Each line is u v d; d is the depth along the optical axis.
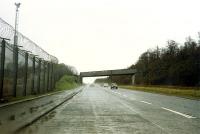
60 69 87.06
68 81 105.56
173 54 106.44
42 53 40.72
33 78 34.94
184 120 15.91
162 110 21.73
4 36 22.75
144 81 117.56
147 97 41.84
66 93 48.22
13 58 26.23
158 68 108.19
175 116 17.81
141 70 120.38
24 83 30.72
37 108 20.61
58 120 15.70
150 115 18.28
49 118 16.58
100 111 20.73
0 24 21.47
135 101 32.28
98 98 38.41
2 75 22.86
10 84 25.72
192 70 87.06
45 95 36.50
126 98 38.62
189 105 26.92
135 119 16.23
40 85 40.00
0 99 22.62
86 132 11.98
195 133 11.87
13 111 17.86
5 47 23.45
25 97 29.59
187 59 93.12
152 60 117.56
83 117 17.09
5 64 23.89
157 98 39.41
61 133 11.73
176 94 50.72
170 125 14.02
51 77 50.59
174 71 91.88
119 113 19.41
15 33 25.98
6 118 14.74
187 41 103.50
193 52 91.62
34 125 13.84
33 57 34.62
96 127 13.27
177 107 24.53
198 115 18.41
